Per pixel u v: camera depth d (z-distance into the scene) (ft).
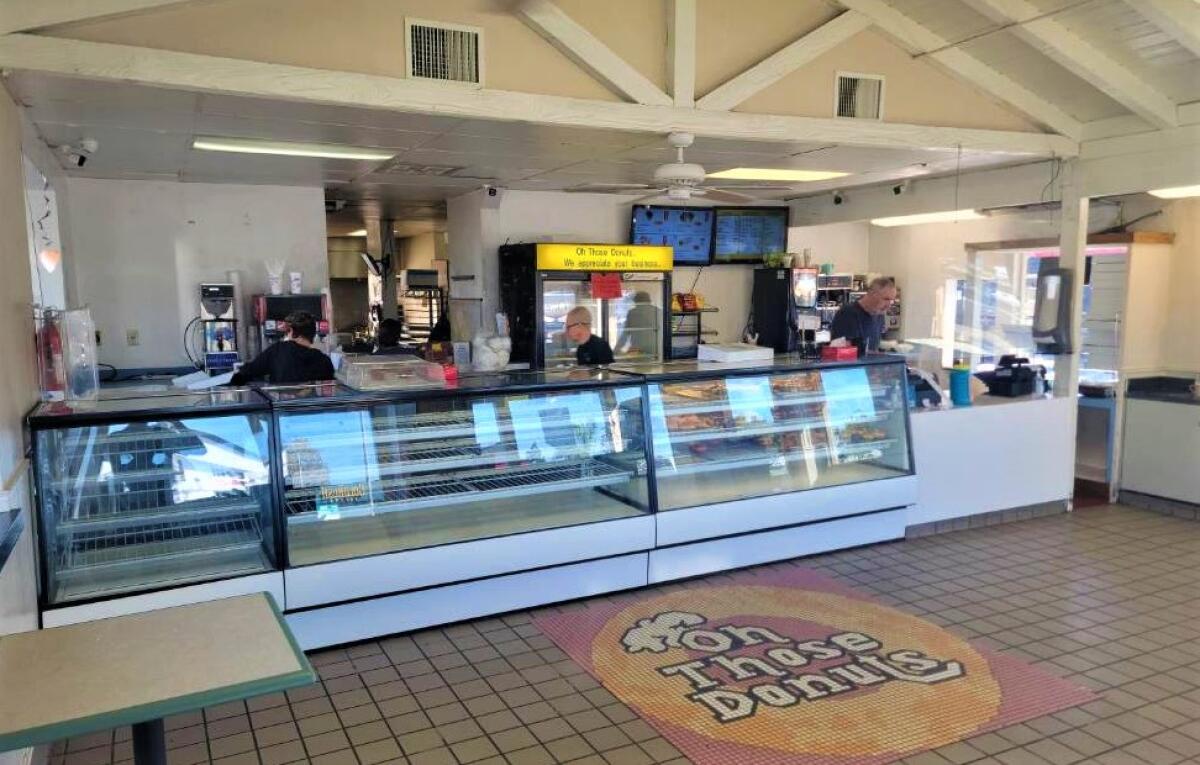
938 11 15.96
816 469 16.88
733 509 14.84
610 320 24.64
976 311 27.55
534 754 9.29
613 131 14.78
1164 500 19.88
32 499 10.09
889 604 13.58
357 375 13.66
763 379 16.33
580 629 12.64
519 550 12.92
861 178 22.86
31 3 10.12
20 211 11.14
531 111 13.62
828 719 9.91
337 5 12.16
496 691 10.75
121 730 9.91
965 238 27.63
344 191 24.44
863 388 17.42
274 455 11.48
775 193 26.78
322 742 9.58
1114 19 15.01
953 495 18.03
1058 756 9.15
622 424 14.58
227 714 10.20
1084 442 22.49
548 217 25.50
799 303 27.35
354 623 12.10
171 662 6.03
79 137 14.98
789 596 13.92
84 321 12.13
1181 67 15.89
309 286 22.77
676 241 26.81
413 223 36.76
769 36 15.47
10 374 9.26
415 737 9.67
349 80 12.25
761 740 9.48
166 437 11.28
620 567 14.14
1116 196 21.44
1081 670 11.20
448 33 12.94
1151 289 20.80
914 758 9.12
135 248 20.72
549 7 13.30
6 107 10.61
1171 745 9.37
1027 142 18.29
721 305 28.78
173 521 11.50
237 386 14.87
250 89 11.60
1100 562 15.84
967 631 12.48
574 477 14.34
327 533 12.75
